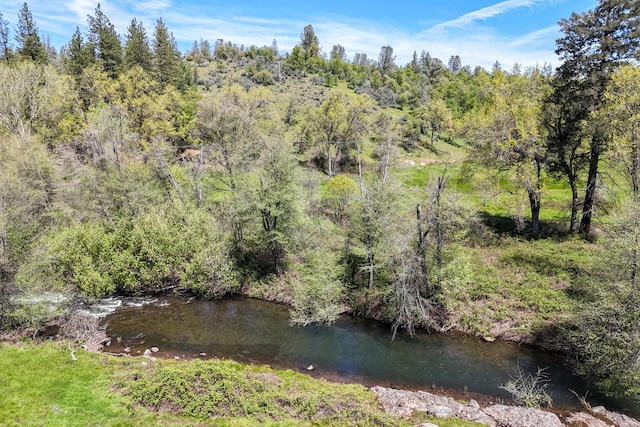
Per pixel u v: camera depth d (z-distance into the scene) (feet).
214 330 84.33
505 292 87.35
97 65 217.36
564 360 71.05
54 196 110.83
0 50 214.28
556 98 105.70
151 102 176.35
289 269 106.93
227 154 131.13
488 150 114.62
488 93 123.85
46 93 155.94
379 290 89.66
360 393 59.06
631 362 55.88
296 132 241.96
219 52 494.18
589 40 96.78
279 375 64.23
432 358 73.67
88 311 91.76
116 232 102.99
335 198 130.00
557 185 155.94
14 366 61.72
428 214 81.71
